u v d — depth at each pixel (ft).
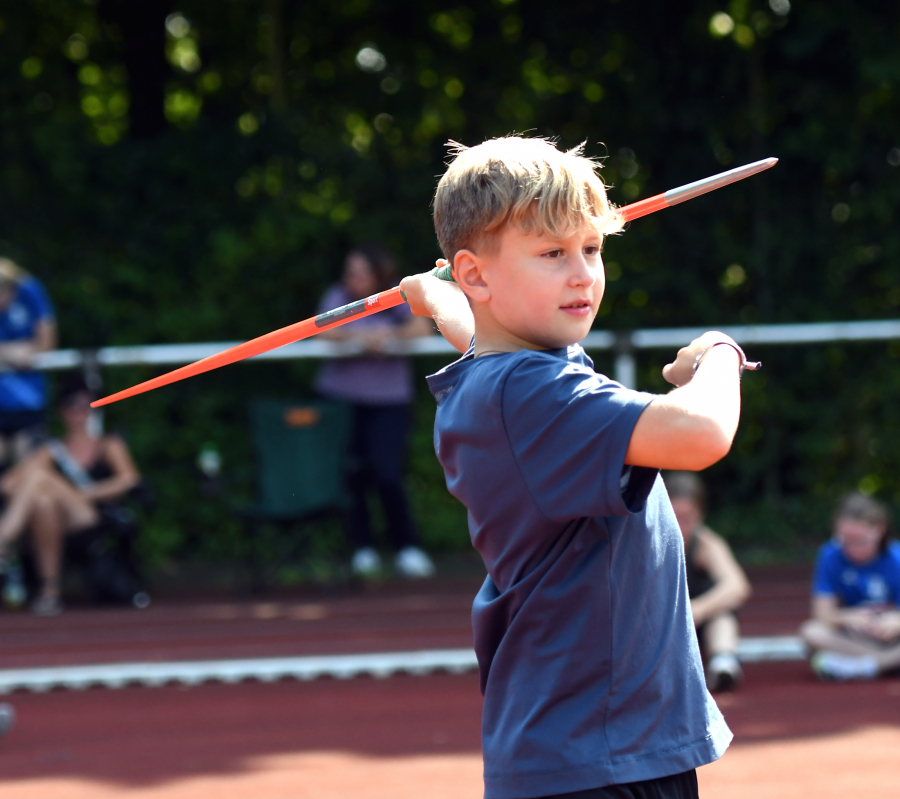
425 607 63.16
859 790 33.99
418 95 84.48
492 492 16.31
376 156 82.94
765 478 82.07
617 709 16.16
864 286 84.33
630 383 67.15
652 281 83.87
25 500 64.44
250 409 68.54
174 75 87.04
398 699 46.60
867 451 81.51
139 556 76.23
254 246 80.59
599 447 15.21
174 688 49.49
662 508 17.19
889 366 81.92
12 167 79.56
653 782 16.40
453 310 20.10
